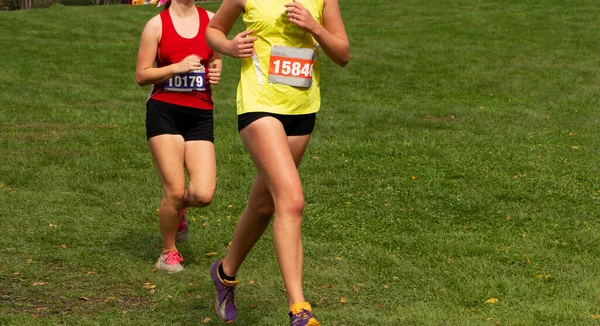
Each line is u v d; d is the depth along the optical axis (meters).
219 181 11.51
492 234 9.20
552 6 38.12
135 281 7.37
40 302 6.77
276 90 5.55
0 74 22.84
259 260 8.03
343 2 42.94
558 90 21.75
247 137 5.59
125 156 13.17
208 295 7.04
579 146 14.66
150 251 8.34
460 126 16.70
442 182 11.64
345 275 7.56
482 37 31.05
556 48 28.48
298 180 5.45
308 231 9.22
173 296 7.00
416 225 9.50
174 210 7.48
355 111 18.30
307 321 5.18
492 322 6.33
